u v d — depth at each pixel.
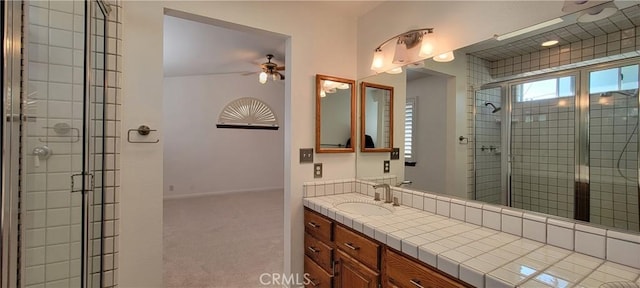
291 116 2.10
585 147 1.18
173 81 5.61
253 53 3.95
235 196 5.75
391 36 2.09
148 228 1.61
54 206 1.22
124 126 1.55
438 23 1.76
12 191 0.86
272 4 2.03
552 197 1.27
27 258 1.03
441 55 1.74
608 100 1.12
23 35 0.93
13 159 0.86
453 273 1.05
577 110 1.20
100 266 1.49
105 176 1.50
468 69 1.60
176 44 3.47
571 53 1.22
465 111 1.62
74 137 1.30
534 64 1.33
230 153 6.13
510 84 1.42
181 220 4.00
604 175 1.13
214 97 5.95
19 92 0.89
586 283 0.90
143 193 1.60
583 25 1.18
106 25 1.50
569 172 1.23
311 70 2.19
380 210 1.94
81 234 1.33
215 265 2.54
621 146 1.09
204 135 5.87
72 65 1.29
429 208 1.77
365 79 2.32
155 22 1.64
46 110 1.16
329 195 2.25
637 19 1.05
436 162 1.79
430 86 1.82
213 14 1.81
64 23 1.25
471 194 1.59
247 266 2.53
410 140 1.96
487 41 1.51
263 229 3.61
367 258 1.50
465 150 1.62
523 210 1.36
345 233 1.69
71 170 1.29
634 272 0.97
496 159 1.48
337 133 2.29
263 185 6.50
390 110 2.11
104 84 1.49
